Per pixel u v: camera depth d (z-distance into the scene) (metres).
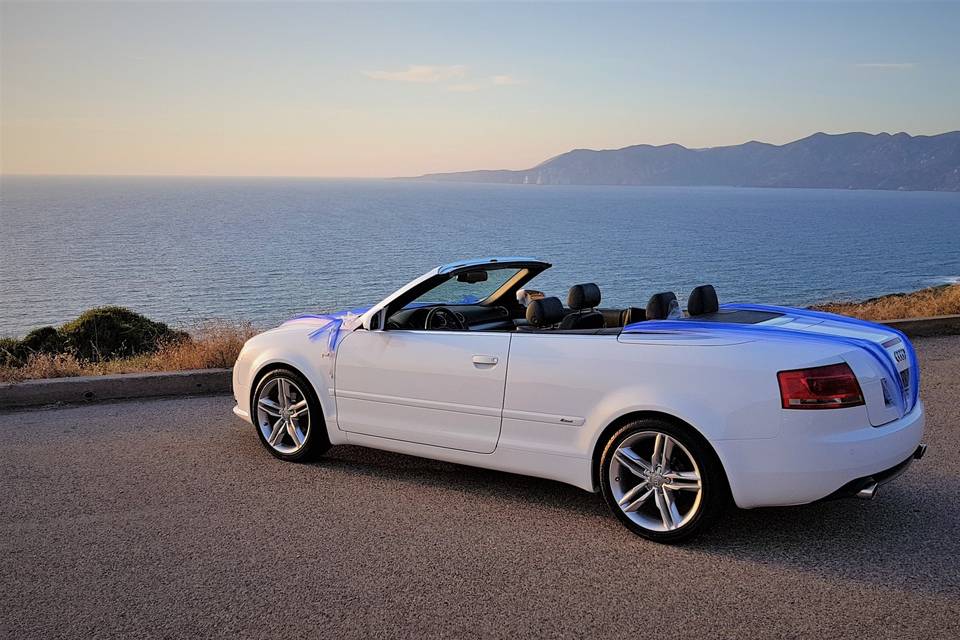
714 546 3.99
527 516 4.46
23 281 113.81
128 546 4.02
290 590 3.49
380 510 4.56
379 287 98.94
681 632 3.08
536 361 4.42
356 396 5.18
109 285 107.25
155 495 4.82
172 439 6.12
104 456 5.66
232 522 4.36
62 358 8.80
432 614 3.25
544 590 3.48
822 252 178.88
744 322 4.34
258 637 3.08
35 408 7.19
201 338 9.56
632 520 4.12
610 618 3.20
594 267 125.38
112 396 7.52
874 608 3.28
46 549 4.00
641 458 4.11
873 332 4.24
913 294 18.28
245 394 5.76
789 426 3.69
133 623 3.21
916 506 4.55
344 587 3.52
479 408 4.65
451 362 4.74
